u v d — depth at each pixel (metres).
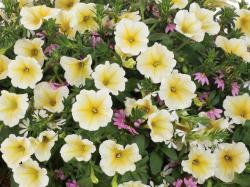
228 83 0.69
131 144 0.62
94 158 0.65
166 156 0.67
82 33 0.71
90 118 0.62
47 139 0.64
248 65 0.70
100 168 0.63
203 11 0.73
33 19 0.70
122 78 0.64
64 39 0.67
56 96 0.66
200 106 0.68
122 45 0.65
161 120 0.63
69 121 0.66
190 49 0.70
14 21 0.73
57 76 0.68
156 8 0.74
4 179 0.71
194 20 0.69
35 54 0.70
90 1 0.78
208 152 0.64
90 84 0.65
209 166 0.63
